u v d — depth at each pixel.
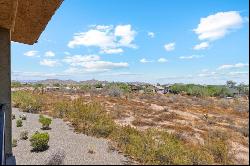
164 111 22.28
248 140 4.91
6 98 9.55
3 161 6.56
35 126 19.62
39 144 12.95
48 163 7.86
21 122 19.83
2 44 9.58
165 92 45.41
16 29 11.95
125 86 64.75
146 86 65.50
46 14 9.62
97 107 22.62
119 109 26.14
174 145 8.24
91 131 16.52
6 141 9.33
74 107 23.19
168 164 6.50
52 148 13.05
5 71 9.58
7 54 9.66
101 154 10.38
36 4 8.83
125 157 9.19
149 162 7.23
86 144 13.62
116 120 21.09
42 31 11.72
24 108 27.80
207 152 5.52
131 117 22.12
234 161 4.73
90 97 39.81
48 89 56.12
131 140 12.23
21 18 10.39
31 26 11.19
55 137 15.69
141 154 8.91
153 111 24.72
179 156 6.27
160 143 10.50
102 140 14.63
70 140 14.85
